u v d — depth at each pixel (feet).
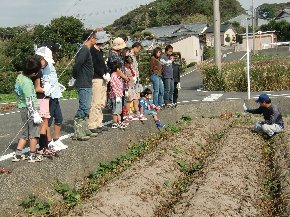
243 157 35.50
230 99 61.82
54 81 29.27
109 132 35.70
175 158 35.42
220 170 31.42
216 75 84.64
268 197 28.07
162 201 27.22
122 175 29.96
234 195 27.14
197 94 74.74
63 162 28.86
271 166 34.63
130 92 40.65
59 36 91.25
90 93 32.27
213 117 54.54
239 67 86.63
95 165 32.40
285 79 80.38
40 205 24.48
